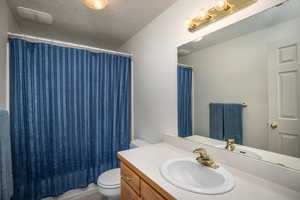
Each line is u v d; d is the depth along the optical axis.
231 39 1.09
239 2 1.00
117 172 1.76
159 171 0.97
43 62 1.73
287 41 0.84
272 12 0.89
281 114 0.88
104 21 1.84
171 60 1.57
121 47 2.60
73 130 1.89
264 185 0.81
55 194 1.79
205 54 1.27
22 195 1.61
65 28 1.99
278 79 0.89
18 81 1.59
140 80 2.11
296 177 0.76
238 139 1.08
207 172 1.00
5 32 1.45
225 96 1.16
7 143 1.08
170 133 1.60
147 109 1.97
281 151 0.87
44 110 1.73
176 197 0.71
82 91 1.95
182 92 1.47
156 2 1.49
